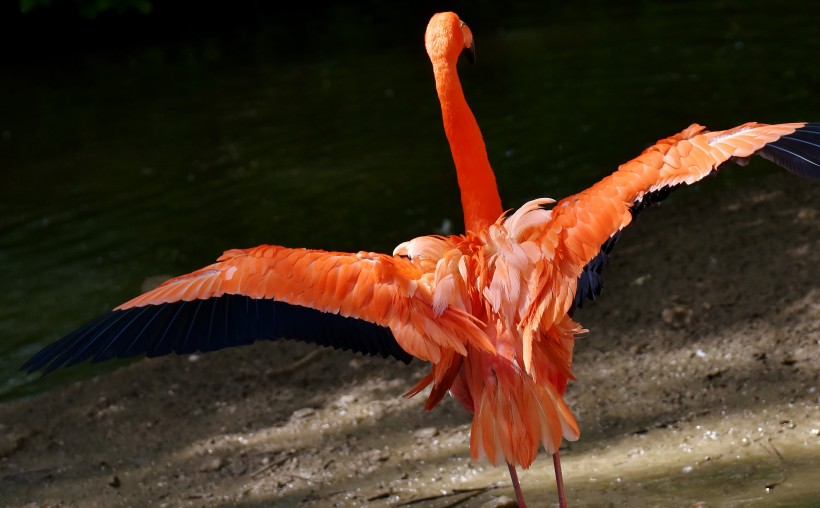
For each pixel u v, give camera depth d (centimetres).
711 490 673
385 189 1459
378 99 1970
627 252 1141
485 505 702
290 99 2045
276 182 1543
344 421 874
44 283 1250
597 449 768
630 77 1883
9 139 1967
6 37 2888
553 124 1653
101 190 1605
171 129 1922
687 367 861
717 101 1647
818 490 648
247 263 518
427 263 565
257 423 891
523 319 527
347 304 524
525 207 562
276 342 1066
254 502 758
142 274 1238
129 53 2742
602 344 930
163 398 963
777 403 779
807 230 1086
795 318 899
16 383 1031
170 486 799
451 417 861
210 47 2709
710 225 1169
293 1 3191
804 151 470
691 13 2403
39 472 843
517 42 2334
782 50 1942
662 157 504
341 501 743
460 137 608
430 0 3059
